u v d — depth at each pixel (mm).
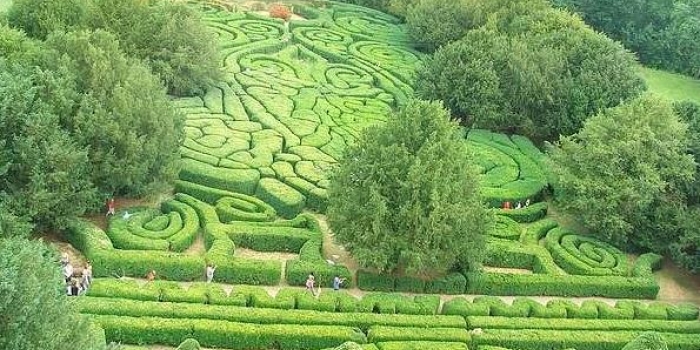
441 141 42594
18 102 41156
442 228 41062
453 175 42406
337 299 40875
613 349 40000
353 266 45031
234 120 59312
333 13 92812
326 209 46812
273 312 38906
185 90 62500
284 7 90000
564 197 52188
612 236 50156
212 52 63125
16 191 41094
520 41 67312
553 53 64875
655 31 100750
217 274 42312
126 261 41219
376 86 72938
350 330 38156
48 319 25984
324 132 59375
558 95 64062
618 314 43344
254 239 45531
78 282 39469
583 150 52312
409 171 41219
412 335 38281
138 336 36438
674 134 50812
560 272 46938
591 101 63188
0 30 48469
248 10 88750
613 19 101125
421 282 43750
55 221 42344
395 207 42094
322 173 52688
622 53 66750
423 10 82250
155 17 60844
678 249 48031
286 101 64312
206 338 36938
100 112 43938
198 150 53438
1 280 24438
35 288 25234
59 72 44594
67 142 42438
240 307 39000
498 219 51094
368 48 82000
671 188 50000
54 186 41844
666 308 44344
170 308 37875
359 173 42875
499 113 64688
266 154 54406
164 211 47531
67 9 59438
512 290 45031
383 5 98062
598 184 49938
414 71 73500
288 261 43500
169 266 41781
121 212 45781
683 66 98562
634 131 50438
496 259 47406
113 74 46125
